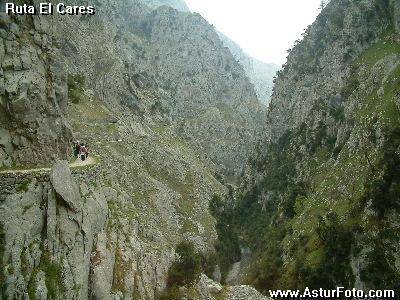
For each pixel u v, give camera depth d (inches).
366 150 3348.9
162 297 1897.1
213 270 3777.1
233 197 5885.8
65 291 1344.7
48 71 1718.8
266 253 3890.3
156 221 3405.5
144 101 6692.9
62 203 1450.5
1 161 1465.3
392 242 2635.3
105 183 2016.5
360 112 3848.4
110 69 6102.4
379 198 2787.9
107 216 1804.9
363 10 5007.4
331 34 5698.8
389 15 4672.7
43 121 1609.3
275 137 6127.0
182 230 3946.9
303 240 3383.4
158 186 4237.2
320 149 4574.3
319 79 5423.2
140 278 1801.2
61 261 1378.0
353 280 2687.0
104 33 6830.7
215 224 4667.8
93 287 1491.1
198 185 5265.8
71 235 1438.2
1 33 1557.6
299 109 5679.1
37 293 1273.4
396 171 2805.1
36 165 1557.6
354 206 3019.2
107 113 4886.8
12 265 1262.3
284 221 4242.1
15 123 1526.8
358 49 4872.0
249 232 5083.7
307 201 3914.9
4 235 1294.3
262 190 5531.5
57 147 1678.2
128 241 1894.7
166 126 6840.6
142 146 4872.0
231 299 2300.7
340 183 3472.0
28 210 1370.6
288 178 4940.9
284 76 6722.4
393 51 4077.3
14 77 1541.6
